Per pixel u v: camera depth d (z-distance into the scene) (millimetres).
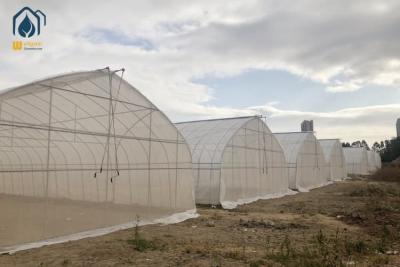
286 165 30328
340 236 12836
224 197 21844
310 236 12836
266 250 10688
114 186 14594
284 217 17172
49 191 14875
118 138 14820
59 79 12336
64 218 12875
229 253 10000
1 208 12750
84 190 14344
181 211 17828
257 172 25797
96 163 14305
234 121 25297
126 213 15031
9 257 9898
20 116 11539
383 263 9133
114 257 9781
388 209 17938
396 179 42000
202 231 13617
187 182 18391
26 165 16031
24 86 11273
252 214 18109
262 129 27000
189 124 27594
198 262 9258
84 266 8969
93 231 13469
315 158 38219
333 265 8727
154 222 15602
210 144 22875
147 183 16094
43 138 13516
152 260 9469
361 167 59938
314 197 26156
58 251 10477
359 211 18156
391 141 110125
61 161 15227
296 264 8891
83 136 13797
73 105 13023
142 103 15727
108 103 14234
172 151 17578
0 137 13383
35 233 11852
